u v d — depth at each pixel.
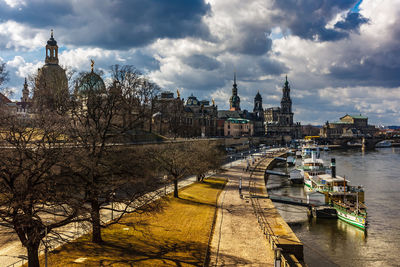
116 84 48.25
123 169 40.47
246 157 181.12
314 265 49.28
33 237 29.47
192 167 75.25
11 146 36.69
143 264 36.81
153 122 141.88
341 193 79.44
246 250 44.28
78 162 34.88
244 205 68.75
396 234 61.84
